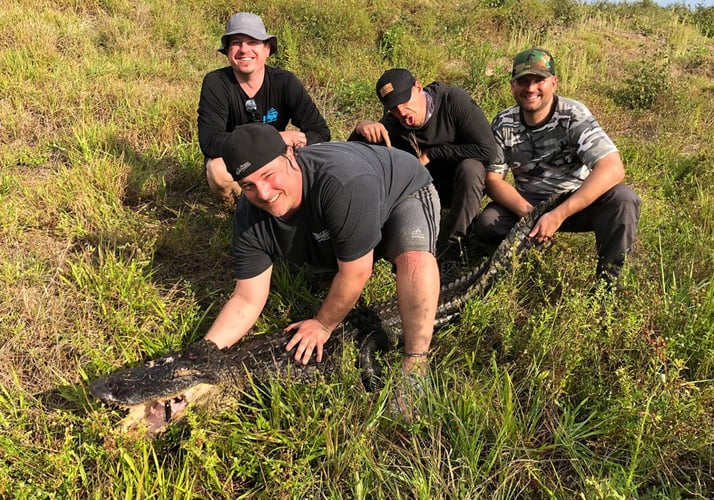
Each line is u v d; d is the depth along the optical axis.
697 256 2.47
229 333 1.97
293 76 2.82
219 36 5.40
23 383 1.93
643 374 1.79
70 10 5.12
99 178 2.99
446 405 1.72
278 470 1.56
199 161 3.34
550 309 2.12
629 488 1.49
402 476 1.55
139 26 5.16
